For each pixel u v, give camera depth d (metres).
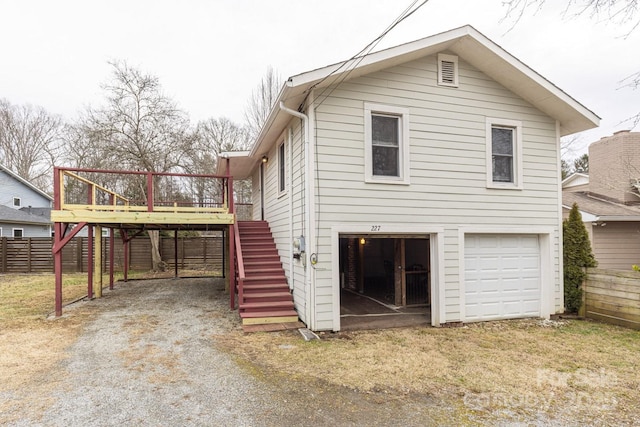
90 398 3.70
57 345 5.45
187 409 3.48
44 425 3.18
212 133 27.36
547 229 7.68
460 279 7.05
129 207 8.53
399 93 6.80
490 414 3.44
